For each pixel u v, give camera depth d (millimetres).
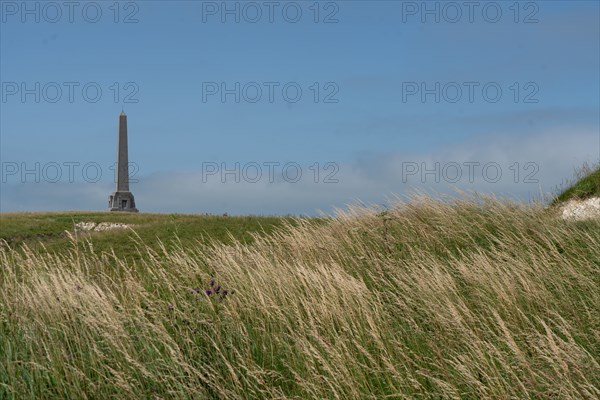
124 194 47344
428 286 8305
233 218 21438
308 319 7234
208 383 5750
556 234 10570
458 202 12891
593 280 8688
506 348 6613
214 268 9398
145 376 5746
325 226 13234
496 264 9000
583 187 16266
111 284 8602
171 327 6961
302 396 5758
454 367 5977
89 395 5543
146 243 17891
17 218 32625
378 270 9711
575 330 6922
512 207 12391
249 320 7336
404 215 12766
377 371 5988
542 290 8133
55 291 7176
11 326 6555
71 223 32188
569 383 5391
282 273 8633
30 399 5312
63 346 6039
